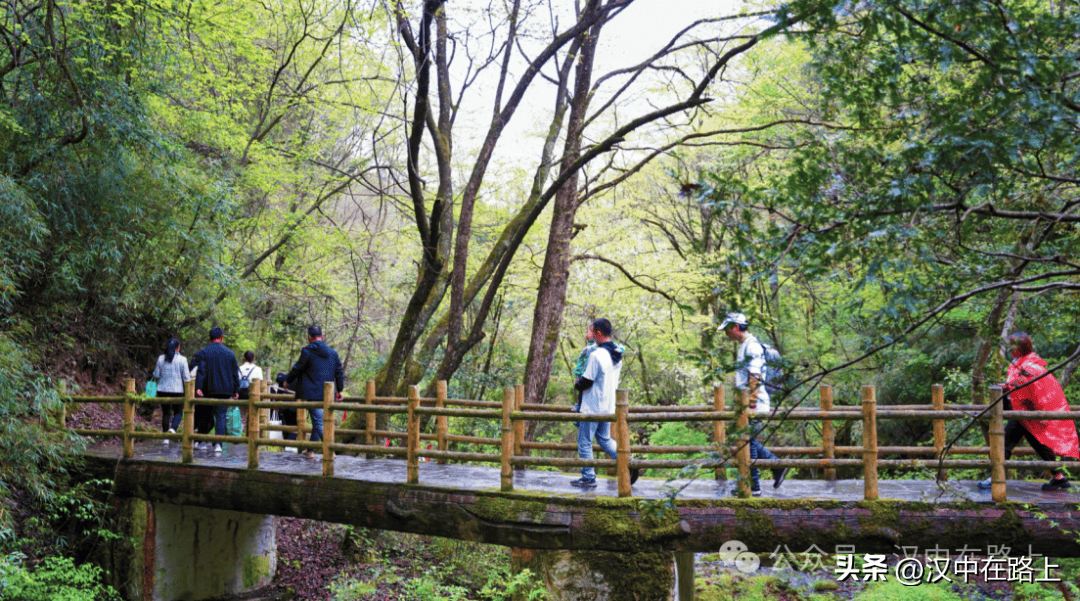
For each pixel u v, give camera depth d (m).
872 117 2.97
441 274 11.50
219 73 13.31
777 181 2.81
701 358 2.97
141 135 10.15
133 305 12.01
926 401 13.88
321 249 14.92
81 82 9.41
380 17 9.55
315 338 9.23
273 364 17.50
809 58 10.74
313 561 10.69
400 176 15.48
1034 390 6.01
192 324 13.88
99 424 11.20
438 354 17.47
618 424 5.96
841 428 15.67
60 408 8.57
